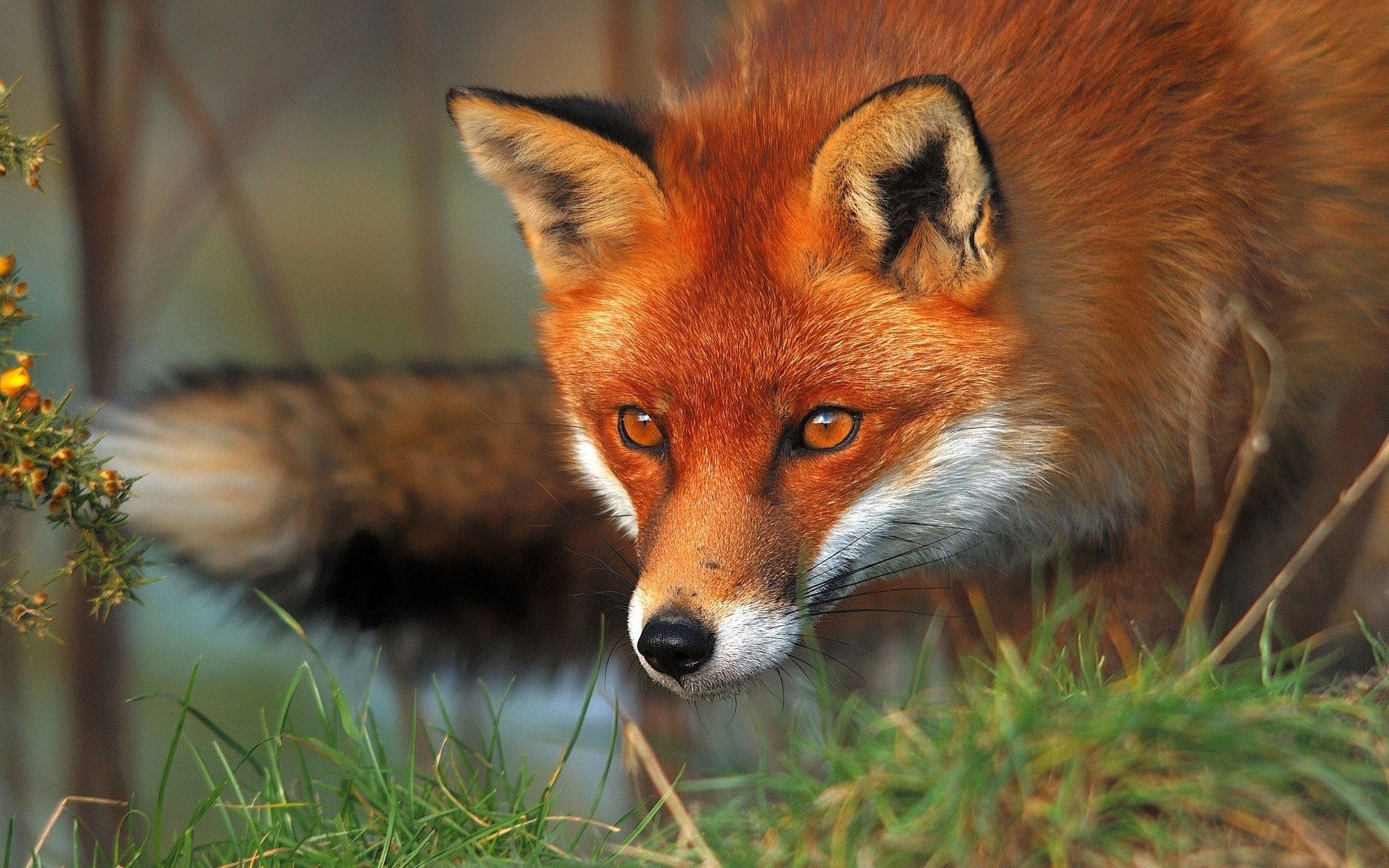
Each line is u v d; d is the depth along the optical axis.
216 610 16.80
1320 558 8.23
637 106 8.12
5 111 5.72
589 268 7.76
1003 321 7.10
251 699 14.66
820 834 5.15
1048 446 7.38
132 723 12.52
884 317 7.04
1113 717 5.05
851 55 7.96
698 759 8.85
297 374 9.35
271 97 15.42
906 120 6.56
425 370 9.52
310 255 24.83
